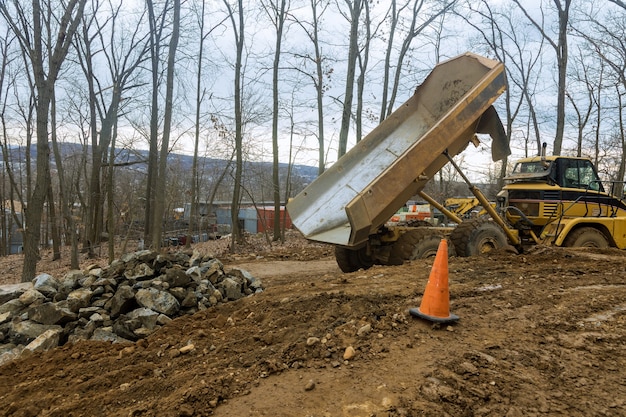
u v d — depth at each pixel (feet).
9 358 15.48
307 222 26.43
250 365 11.62
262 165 74.90
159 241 45.06
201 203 98.53
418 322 13.97
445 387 9.85
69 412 9.98
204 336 14.98
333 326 13.89
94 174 65.31
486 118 25.30
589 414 9.04
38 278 20.52
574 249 28.45
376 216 21.80
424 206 70.54
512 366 11.05
